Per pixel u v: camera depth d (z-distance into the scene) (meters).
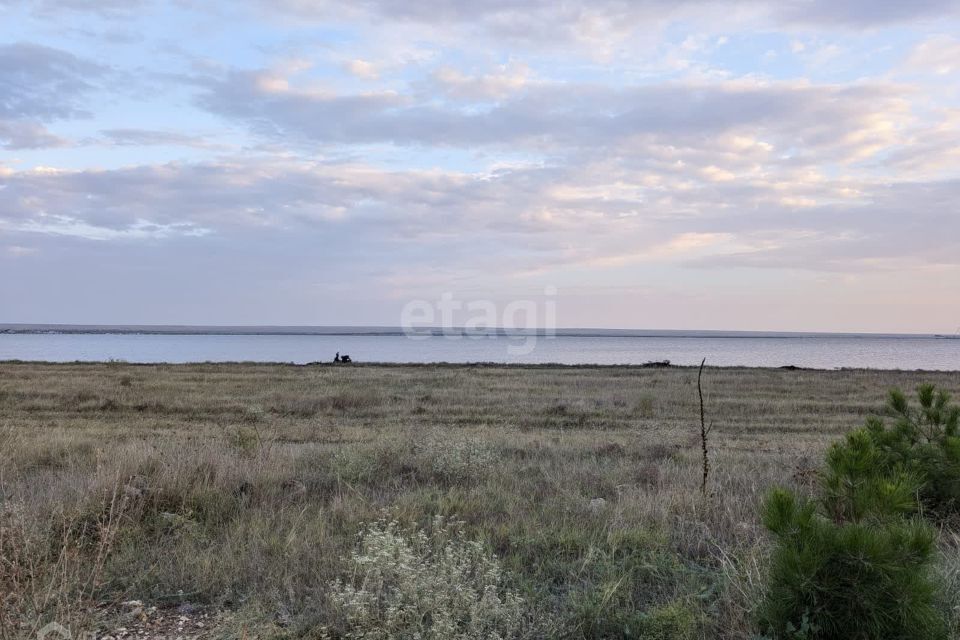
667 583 5.06
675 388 27.09
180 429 15.32
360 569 4.91
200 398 21.39
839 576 3.71
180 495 6.96
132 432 14.26
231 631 4.22
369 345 147.62
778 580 3.89
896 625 3.61
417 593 4.36
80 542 5.38
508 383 28.95
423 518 6.68
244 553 5.39
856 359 91.81
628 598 4.69
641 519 6.47
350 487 7.54
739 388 27.03
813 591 3.70
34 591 4.09
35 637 3.88
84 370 33.84
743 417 18.95
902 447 6.88
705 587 4.78
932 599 3.74
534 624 4.28
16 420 16.53
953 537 5.73
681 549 5.84
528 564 5.49
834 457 5.07
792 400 22.81
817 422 18.05
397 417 18.33
